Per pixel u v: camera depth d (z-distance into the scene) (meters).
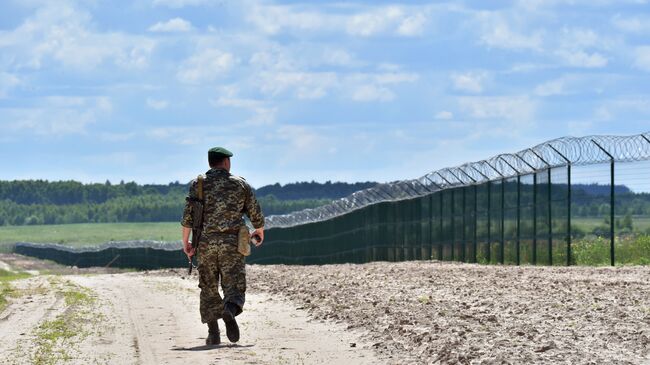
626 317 27.67
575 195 54.09
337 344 25.78
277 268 73.50
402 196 78.12
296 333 28.31
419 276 48.34
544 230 57.09
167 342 26.36
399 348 24.50
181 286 51.62
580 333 25.14
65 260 196.25
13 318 32.88
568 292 35.22
